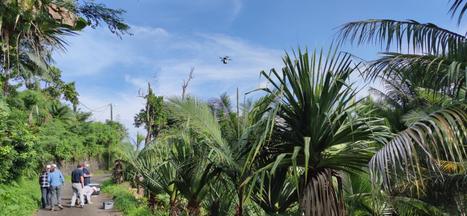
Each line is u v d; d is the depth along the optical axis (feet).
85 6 21.80
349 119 17.88
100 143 147.02
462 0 24.08
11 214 41.11
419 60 24.86
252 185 18.65
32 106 95.55
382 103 57.06
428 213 34.65
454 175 29.91
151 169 35.45
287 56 19.17
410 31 25.75
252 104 23.07
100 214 49.14
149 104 101.19
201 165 25.23
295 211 21.91
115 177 83.15
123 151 42.68
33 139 61.72
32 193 59.67
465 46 24.26
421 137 15.11
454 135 15.26
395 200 32.30
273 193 21.63
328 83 18.92
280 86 19.39
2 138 52.31
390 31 26.13
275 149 20.57
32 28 21.29
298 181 19.95
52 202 51.98
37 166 85.35
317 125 19.06
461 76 23.24
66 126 136.67
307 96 19.10
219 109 25.34
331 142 19.27
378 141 18.34
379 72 25.17
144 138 43.01
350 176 25.00
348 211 30.73
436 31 25.25
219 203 28.09
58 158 117.29
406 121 30.96
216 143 22.48
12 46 21.70
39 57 22.63
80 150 135.13
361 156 19.03
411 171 17.24
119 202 52.39
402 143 15.24
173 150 29.17
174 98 23.65
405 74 25.66
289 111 19.65
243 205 24.61
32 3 19.86
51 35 22.44
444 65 24.32
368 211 33.37
